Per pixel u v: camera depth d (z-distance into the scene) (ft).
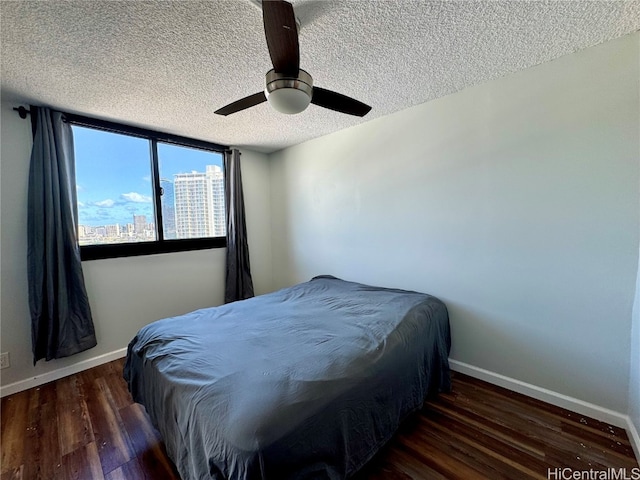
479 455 4.75
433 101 7.43
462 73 6.14
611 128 5.14
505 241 6.46
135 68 5.58
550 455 4.70
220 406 3.42
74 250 7.54
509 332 6.51
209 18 4.26
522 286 6.28
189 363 4.38
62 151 7.36
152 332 5.68
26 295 7.09
